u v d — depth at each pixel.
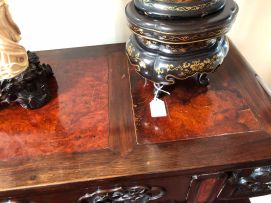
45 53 0.55
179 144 0.37
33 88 0.43
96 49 0.56
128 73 0.50
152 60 0.38
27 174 0.34
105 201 0.39
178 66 0.37
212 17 0.35
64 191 0.36
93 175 0.34
